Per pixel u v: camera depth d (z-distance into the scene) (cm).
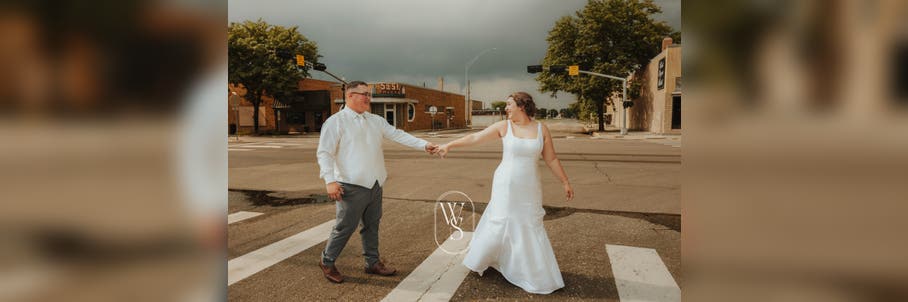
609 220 510
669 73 2602
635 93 3173
